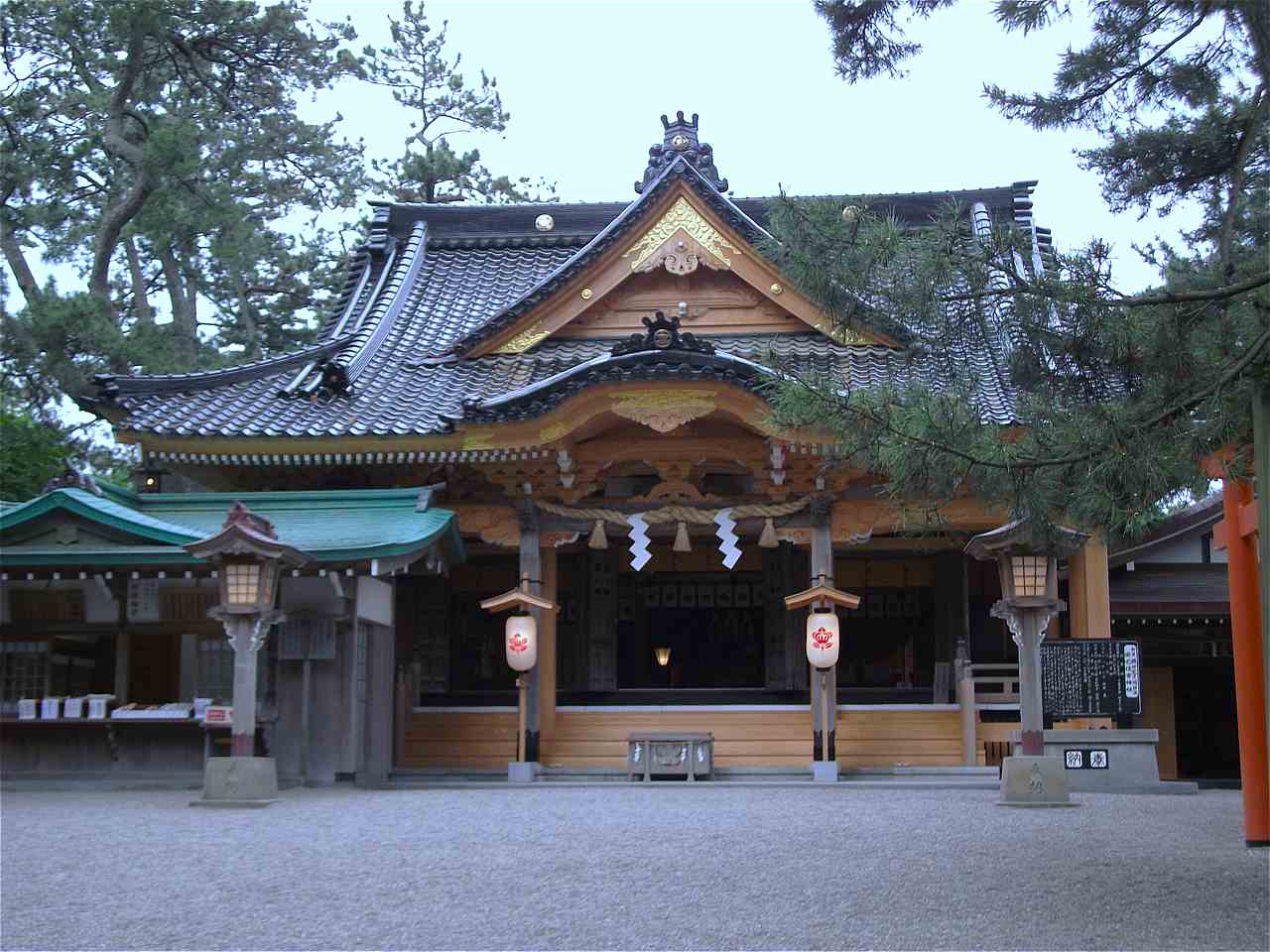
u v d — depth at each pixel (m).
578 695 27.00
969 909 8.49
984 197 27.80
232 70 34.44
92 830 12.38
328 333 26.83
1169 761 24.97
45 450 27.33
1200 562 25.03
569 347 24.59
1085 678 18.97
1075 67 10.16
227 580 15.31
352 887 9.29
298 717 18.53
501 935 7.83
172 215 29.73
